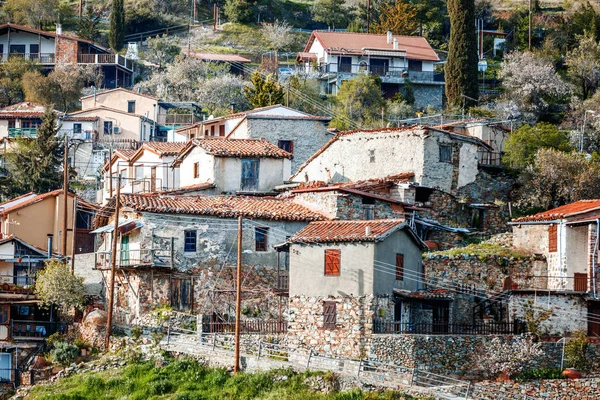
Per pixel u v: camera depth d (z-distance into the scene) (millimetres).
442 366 161375
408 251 173875
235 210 188750
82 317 191875
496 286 180500
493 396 157250
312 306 167625
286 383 159875
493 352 163750
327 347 165125
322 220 191000
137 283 183875
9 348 185625
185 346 173375
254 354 168750
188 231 186125
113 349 178625
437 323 167250
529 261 181750
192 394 162000
